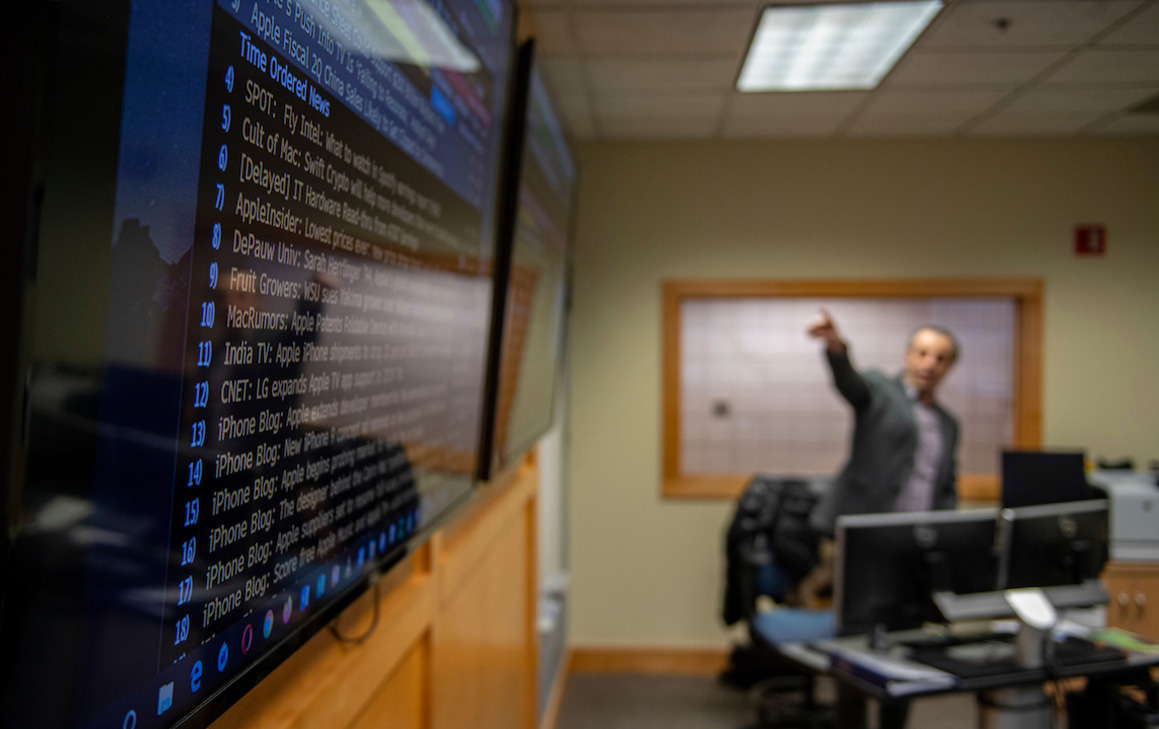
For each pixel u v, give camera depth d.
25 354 0.34
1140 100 2.92
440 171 0.95
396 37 0.78
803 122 3.30
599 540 3.66
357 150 0.69
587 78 2.79
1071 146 3.49
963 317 3.66
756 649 3.01
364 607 0.95
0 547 0.33
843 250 3.58
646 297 3.64
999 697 1.87
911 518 1.92
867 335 3.70
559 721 3.03
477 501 1.67
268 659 0.60
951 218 3.54
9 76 0.33
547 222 1.82
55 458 0.36
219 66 0.48
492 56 1.18
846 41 2.47
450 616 1.38
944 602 1.89
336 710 0.83
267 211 0.55
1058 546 1.99
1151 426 3.47
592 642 3.65
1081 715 2.09
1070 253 3.49
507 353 1.42
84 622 0.39
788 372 3.73
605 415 3.66
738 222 3.62
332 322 0.66
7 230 0.33
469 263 1.12
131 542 0.43
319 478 0.67
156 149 0.43
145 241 0.42
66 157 0.36
